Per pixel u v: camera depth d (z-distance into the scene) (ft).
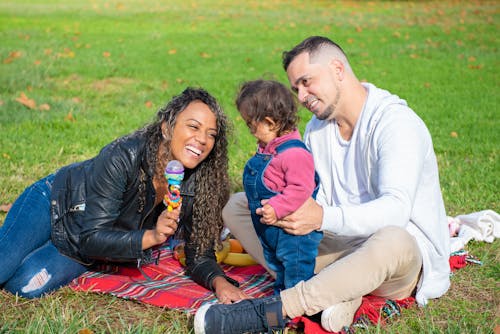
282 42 48.16
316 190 12.09
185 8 72.33
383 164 10.96
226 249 14.21
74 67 37.19
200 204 12.50
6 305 11.67
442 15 63.41
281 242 11.37
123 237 11.61
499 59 41.16
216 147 12.20
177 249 14.26
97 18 61.93
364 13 66.44
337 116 12.17
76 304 11.76
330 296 10.36
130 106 28.99
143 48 44.86
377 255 10.31
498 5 72.02
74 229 12.25
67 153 21.65
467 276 13.28
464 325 11.09
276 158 11.31
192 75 36.06
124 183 11.87
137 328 10.68
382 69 38.06
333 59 11.75
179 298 11.80
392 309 11.45
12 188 17.85
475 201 17.81
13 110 26.37
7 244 12.05
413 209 11.58
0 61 37.19
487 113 28.35
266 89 11.41
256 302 10.49
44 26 54.85
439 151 22.85
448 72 37.42
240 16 64.39
